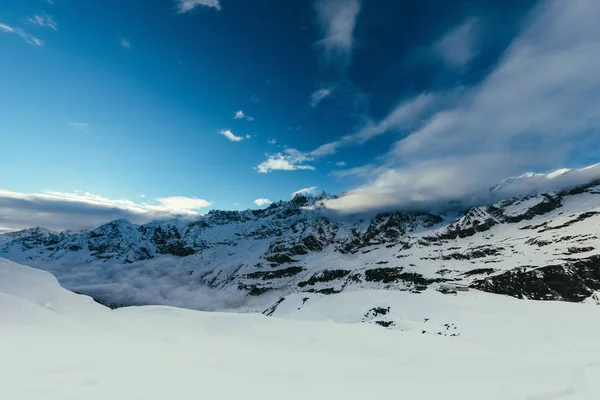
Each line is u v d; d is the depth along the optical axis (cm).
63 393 936
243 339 3706
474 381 1852
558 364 2388
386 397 1499
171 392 1104
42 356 1270
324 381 1711
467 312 6900
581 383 1745
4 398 846
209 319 4984
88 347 1558
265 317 5378
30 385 955
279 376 1731
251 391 1302
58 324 1975
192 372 1428
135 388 1076
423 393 1598
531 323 5719
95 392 984
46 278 2875
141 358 1542
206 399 1106
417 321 6738
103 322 2688
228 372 1596
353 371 2119
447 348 3428
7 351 1253
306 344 3634
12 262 2902
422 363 2480
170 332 3147
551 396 1579
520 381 1850
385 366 2353
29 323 1828
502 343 3972
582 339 4444
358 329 4466
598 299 11519
